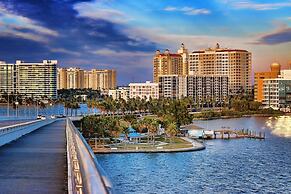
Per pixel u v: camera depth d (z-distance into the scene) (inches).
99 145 5693.9
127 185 3398.1
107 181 295.6
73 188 450.9
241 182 3548.2
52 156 1295.5
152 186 3358.8
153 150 5374.0
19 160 1190.9
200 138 7234.3
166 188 3297.2
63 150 1498.5
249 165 4424.2
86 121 5964.6
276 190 3270.2
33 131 2994.6
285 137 7460.6
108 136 5984.3
